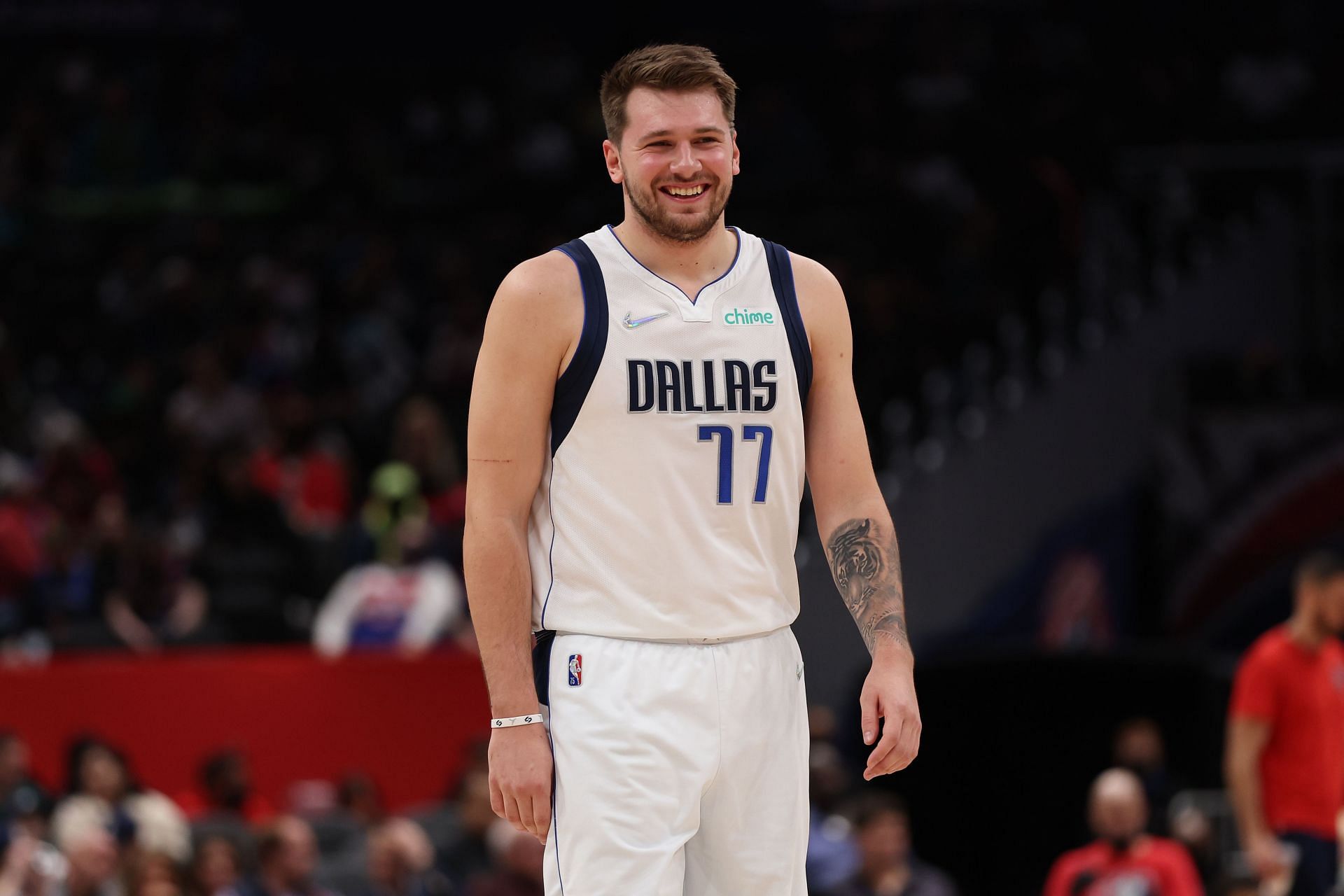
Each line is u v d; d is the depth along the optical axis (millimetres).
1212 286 46656
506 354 9992
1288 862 23656
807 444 10727
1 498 34562
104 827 25859
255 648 31672
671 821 9781
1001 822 33719
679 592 9930
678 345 10047
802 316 10391
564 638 10062
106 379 48375
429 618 31281
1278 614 43281
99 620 31547
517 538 10062
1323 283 47656
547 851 10031
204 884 23844
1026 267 48562
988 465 42750
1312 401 43844
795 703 10258
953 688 34281
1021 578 42812
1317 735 23812
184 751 28781
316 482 38969
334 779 29281
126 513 37719
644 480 9961
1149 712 33438
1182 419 44188
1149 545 44625
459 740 29891
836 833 27906
